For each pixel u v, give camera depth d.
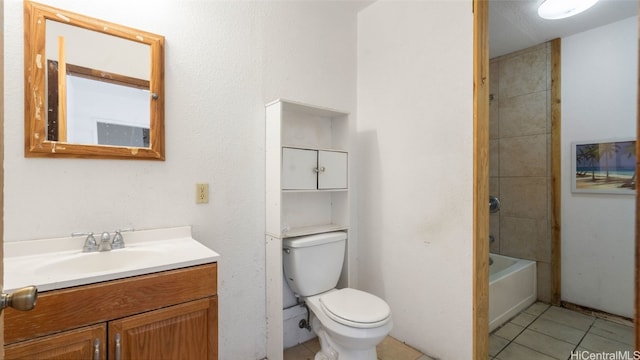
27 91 1.19
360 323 1.41
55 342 0.89
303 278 1.75
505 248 2.94
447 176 1.78
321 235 1.87
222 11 1.69
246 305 1.78
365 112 2.29
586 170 2.47
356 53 2.37
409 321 1.97
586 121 2.48
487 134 1.69
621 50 2.32
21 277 0.96
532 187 2.77
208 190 1.64
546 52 2.69
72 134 1.28
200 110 1.61
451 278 1.75
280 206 1.72
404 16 2.02
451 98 1.76
